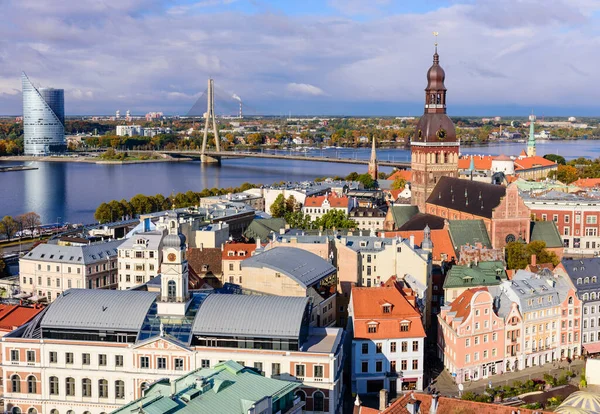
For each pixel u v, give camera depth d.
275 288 196.12
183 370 159.50
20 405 164.75
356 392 183.25
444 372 195.50
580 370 197.50
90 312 164.88
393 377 183.88
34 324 167.88
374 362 183.50
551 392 178.12
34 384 164.50
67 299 169.12
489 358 193.88
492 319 193.12
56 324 163.62
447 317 196.88
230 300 166.12
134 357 160.62
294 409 140.00
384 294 188.50
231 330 158.88
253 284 198.50
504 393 176.50
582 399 136.75
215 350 158.38
